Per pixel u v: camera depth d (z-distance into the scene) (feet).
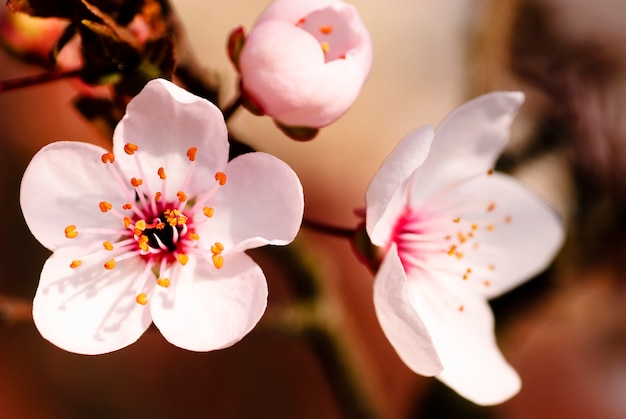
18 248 0.92
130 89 0.44
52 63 0.44
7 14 0.47
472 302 0.49
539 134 0.55
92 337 0.44
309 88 0.44
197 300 0.44
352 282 0.90
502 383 0.47
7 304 0.48
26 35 0.47
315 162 0.93
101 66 0.44
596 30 0.59
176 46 0.44
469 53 0.56
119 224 0.45
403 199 0.48
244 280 0.44
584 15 0.58
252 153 0.44
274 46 0.44
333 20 0.45
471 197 0.50
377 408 0.52
